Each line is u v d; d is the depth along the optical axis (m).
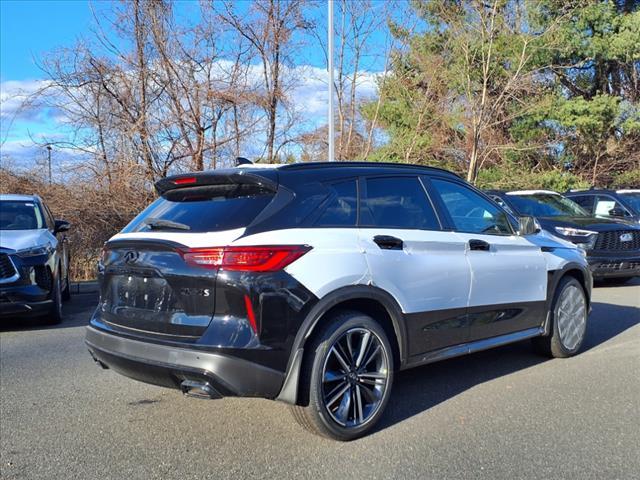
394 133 20.94
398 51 20.14
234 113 15.66
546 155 24.28
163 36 15.03
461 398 4.80
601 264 10.07
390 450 3.83
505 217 5.48
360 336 4.03
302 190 4.00
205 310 3.62
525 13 21.02
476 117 19.39
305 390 3.76
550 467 3.57
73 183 14.23
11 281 7.26
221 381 3.50
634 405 4.60
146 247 3.93
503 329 5.20
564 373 5.45
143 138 14.84
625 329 7.23
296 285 3.66
